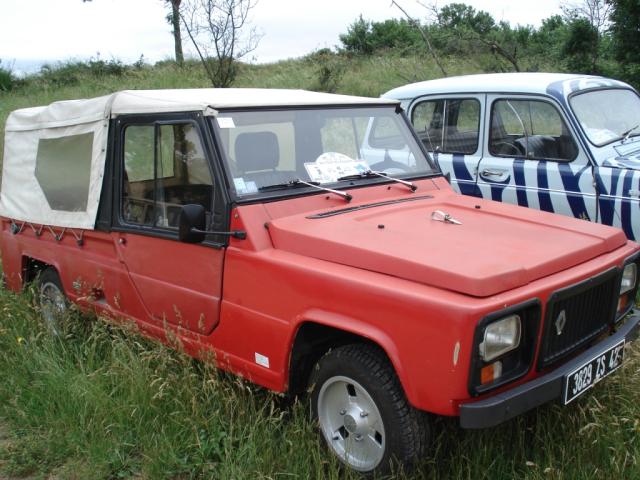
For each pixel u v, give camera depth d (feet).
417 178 14.83
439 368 9.24
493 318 9.11
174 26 62.85
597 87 21.07
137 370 13.08
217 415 12.00
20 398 13.71
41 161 16.94
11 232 18.54
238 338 12.07
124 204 14.42
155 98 13.55
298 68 62.08
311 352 11.60
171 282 13.33
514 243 11.14
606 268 11.16
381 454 10.41
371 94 49.26
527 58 46.01
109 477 11.50
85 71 69.97
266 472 10.87
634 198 18.08
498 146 21.52
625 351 12.39
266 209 12.07
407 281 9.93
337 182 13.38
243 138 12.53
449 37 50.72
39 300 18.03
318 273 10.59
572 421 11.07
